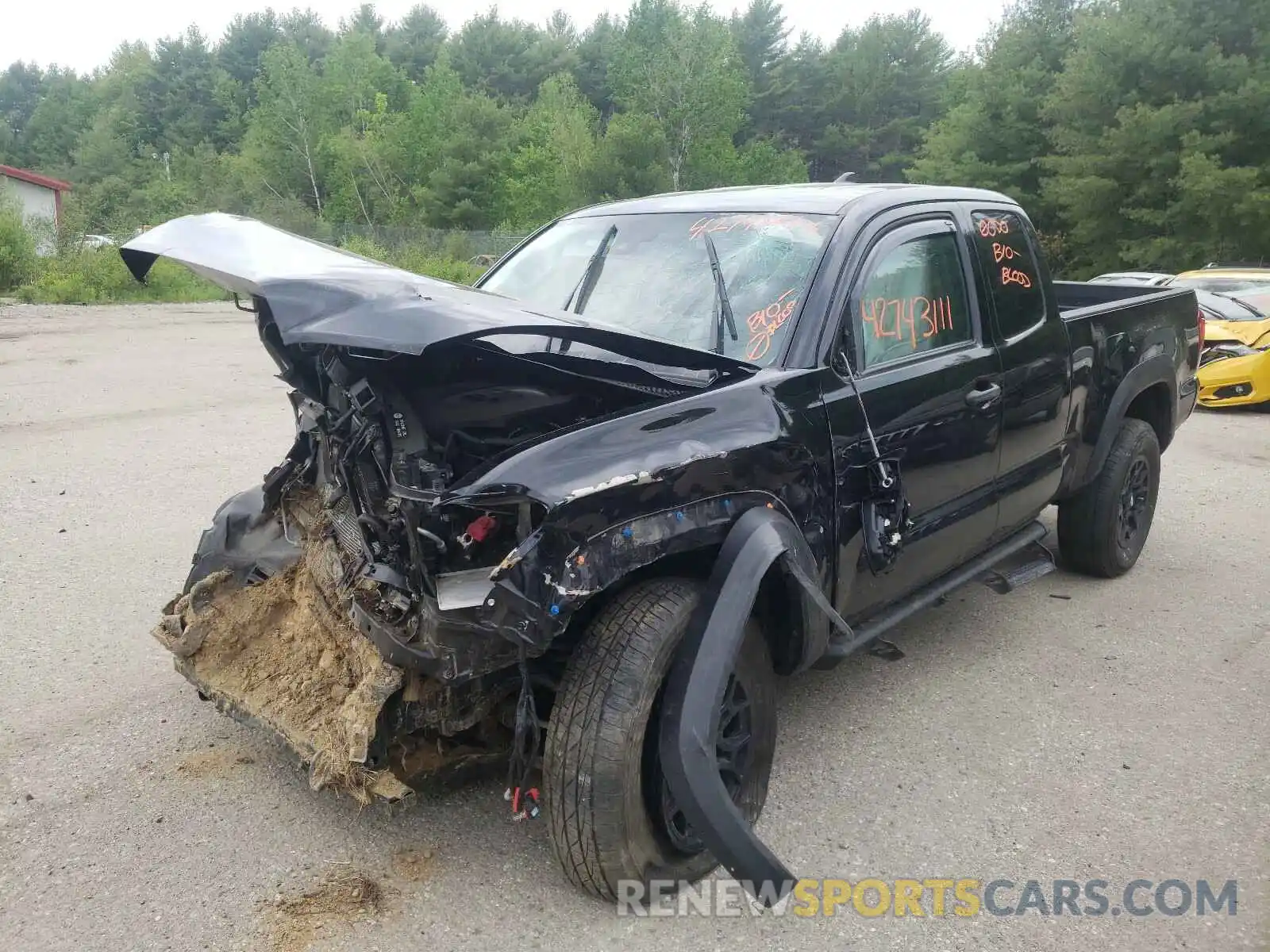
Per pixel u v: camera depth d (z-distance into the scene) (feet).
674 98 153.28
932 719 13.52
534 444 8.94
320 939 9.00
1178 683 14.76
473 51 252.01
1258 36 91.66
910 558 12.52
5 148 315.17
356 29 291.38
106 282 78.28
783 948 9.11
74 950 8.80
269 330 10.96
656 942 9.12
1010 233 15.19
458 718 9.57
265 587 11.76
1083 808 11.50
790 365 10.94
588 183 149.48
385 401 9.34
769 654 10.56
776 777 11.96
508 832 10.64
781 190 13.73
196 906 9.39
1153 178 94.53
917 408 12.15
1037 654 15.69
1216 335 38.32
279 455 26.61
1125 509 18.52
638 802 9.03
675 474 8.98
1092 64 99.66
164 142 279.08
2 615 15.80
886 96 219.82
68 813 10.78
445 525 8.91
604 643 8.96
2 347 47.14
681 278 12.45
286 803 11.07
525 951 8.95
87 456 26.00
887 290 12.24
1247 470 28.53
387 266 10.57
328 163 191.62
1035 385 14.64
